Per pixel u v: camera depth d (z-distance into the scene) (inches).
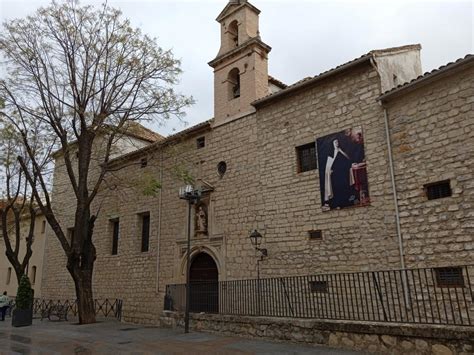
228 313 466.3
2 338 470.9
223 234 594.2
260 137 582.9
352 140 472.7
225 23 701.9
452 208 377.4
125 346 386.6
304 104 537.0
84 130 645.3
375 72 470.0
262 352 327.6
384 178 435.8
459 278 363.9
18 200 984.3
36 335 493.4
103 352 354.9
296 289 465.1
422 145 411.2
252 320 412.2
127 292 746.2
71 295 913.5
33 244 1131.3
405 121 430.3
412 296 390.3
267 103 581.6
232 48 686.5
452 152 386.9
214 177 636.1
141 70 653.9
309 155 525.3
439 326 277.3
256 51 632.4
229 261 575.8
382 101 450.6
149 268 716.7
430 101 412.8
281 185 536.4
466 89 387.9
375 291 382.9
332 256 461.7
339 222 464.1
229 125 634.8
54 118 637.9
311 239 487.5
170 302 573.6
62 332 518.0
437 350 275.9
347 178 466.9
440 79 406.0
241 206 581.3
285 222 519.2
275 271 513.0
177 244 673.6
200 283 543.2
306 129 526.6
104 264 823.7
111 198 854.5
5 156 723.4
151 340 421.7
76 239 623.8
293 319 373.7
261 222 547.8
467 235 362.9
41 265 1061.8
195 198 505.0
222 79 673.0
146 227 769.6
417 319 382.3
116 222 853.2
